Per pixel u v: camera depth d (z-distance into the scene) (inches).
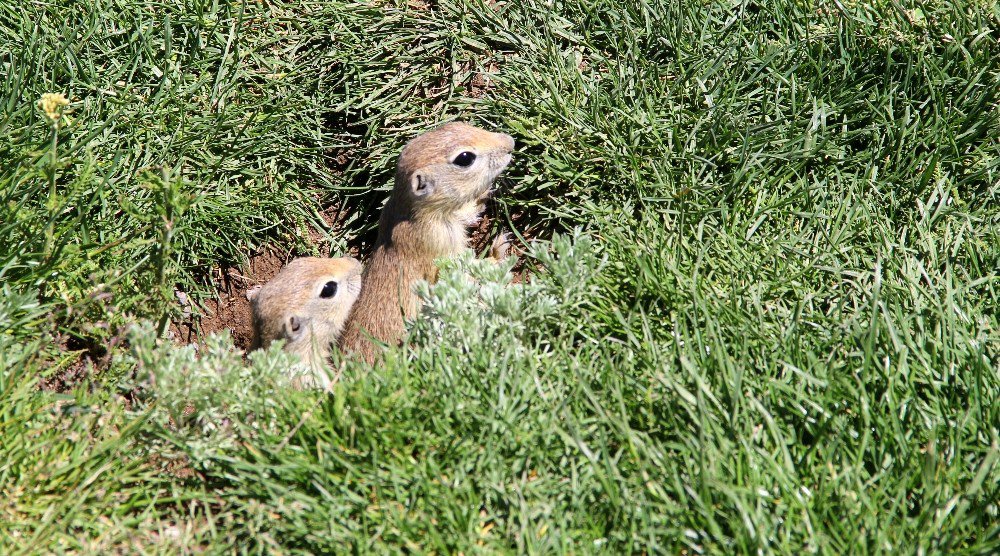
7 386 362.6
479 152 460.1
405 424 337.1
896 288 374.3
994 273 384.2
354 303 474.9
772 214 430.3
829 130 452.4
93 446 352.5
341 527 317.4
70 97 506.9
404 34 535.5
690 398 330.0
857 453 312.2
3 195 443.8
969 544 293.6
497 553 303.1
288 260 523.8
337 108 524.4
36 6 530.3
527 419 337.4
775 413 330.6
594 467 310.7
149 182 421.1
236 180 518.9
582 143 467.2
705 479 301.7
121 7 535.8
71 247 429.1
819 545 288.0
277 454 335.0
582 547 304.2
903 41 458.0
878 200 425.4
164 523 339.9
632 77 484.4
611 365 351.3
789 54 472.1
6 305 397.1
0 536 319.6
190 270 513.0
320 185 528.4
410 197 460.4
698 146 459.5
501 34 516.1
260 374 353.4
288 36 543.2
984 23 452.1
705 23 492.1
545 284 382.6
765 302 389.7
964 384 332.8
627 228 433.4
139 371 354.3
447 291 368.8
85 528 329.7
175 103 516.4
